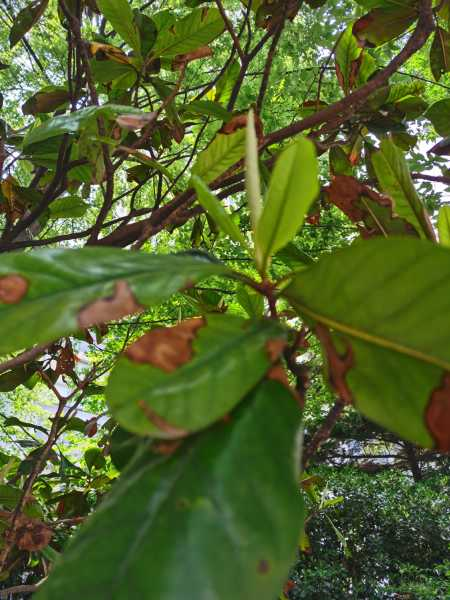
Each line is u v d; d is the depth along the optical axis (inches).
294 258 12.1
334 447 163.2
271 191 6.7
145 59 18.2
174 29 18.2
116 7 17.1
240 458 5.4
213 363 6.0
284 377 6.2
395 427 6.0
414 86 22.4
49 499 28.6
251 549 4.7
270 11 22.4
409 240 5.9
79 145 15.7
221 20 18.4
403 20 18.7
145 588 4.5
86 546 4.9
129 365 6.0
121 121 12.4
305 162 6.5
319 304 6.4
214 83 24.3
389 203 10.6
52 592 4.6
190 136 61.6
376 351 6.2
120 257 7.0
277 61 70.2
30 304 6.4
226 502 5.0
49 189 21.8
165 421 5.5
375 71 21.3
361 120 22.2
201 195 7.4
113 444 9.6
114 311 6.4
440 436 5.9
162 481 5.3
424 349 5.9
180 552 4.7
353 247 6.2
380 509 117.0
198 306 19.7
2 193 22.2
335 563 107.8
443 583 100.7
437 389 6.0
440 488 142.3
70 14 16.6
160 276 6.7
